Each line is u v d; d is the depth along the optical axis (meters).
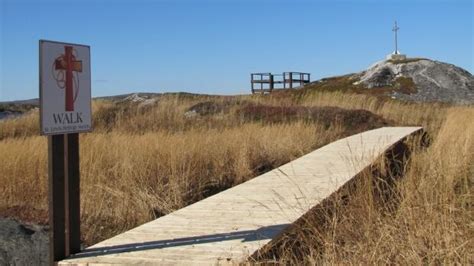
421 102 31.69
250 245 4.84
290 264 4.80
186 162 10.73
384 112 23.91
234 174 10.75
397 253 4.46
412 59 42.78
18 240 6.63
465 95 37.41
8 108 34.97
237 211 6.19
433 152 8.42
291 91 38.41
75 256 4.84
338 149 11.56
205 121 20.02
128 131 18.38
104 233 7.30
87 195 8.43
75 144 4.94
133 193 8.55
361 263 4.33
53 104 4.68
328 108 21.45
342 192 6.45
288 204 6.18
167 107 22.52
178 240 5.14
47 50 4.62
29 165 9.80
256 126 16.09
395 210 5.49
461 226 4.81
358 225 5.17
